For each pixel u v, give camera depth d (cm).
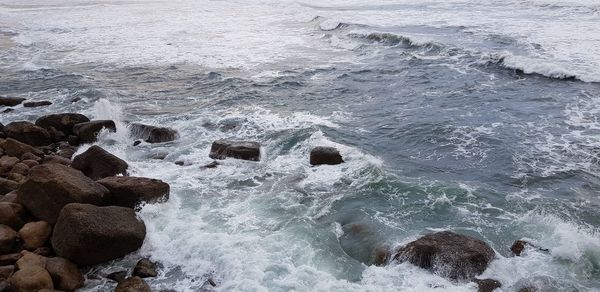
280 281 618
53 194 706
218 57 2023
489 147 1036
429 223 759
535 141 1052
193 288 618
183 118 1290
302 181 914
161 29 2738
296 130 1155
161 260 677
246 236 725
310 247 702
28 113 1338
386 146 1075
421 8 3036
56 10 3638
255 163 996
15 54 2148
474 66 1670
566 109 1225
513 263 637
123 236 669
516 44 1853
